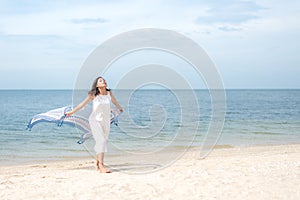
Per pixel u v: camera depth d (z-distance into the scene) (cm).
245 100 6388
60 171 960
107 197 621
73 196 635
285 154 1188
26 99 7544
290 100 6328
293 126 2277
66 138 1809
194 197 609
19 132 2067
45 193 663
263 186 663
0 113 3603
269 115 3188
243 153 1278
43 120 910
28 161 1209
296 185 667
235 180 717
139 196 622
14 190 698
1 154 1359
